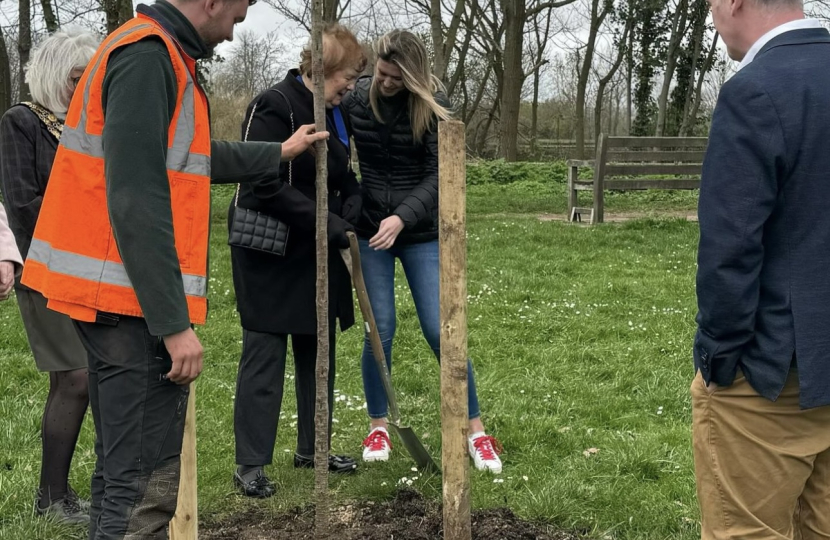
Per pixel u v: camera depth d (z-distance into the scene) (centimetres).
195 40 255
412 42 381
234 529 370
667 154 1557
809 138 233
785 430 250
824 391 240
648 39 3381
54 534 364
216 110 2659
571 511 382
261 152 313
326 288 315
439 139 271
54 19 1706
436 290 425
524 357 664
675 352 668
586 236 1311
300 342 424
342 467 432
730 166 235
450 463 284
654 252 1183
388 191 415
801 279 240
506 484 420
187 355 240
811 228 238
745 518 259
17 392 581
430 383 606
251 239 382
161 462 253
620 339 721
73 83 362
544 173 2523
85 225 244
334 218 377
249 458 403
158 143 232
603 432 498
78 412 381
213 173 306
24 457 456
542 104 4975
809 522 271
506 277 971
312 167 388
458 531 287
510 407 540
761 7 247
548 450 469
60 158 248
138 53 233
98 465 281
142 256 229
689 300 863
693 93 3438
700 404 265
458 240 272
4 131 359
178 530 298
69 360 369
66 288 243
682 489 407
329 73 377
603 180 1530
